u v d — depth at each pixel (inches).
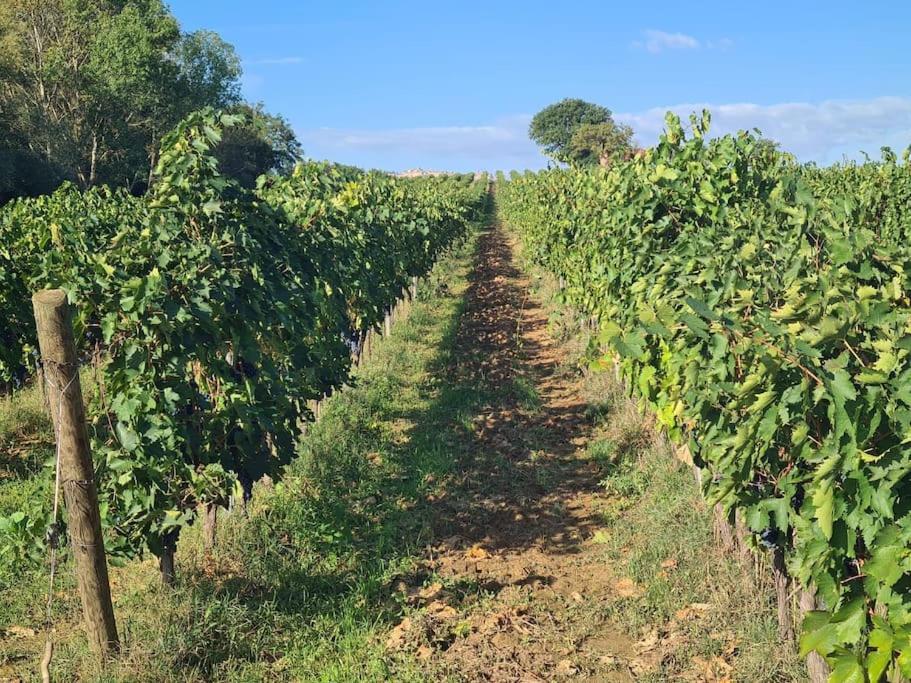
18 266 368.5
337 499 287.3
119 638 185.3
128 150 2084.2
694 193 282.4
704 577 217.3
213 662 186.7
